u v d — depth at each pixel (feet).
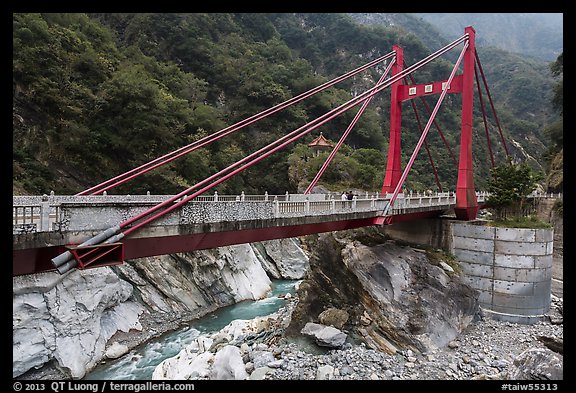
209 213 41.04
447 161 276.21
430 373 56.29
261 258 136.36
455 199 100.17
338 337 63.77
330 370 55.11
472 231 89.81
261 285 118.93
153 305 89.04
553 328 78.59
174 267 98.53
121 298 82.07
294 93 228.43
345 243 79.46
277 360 58.95
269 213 47.62
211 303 101.65
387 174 103.24
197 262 100.94
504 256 85.61
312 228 55.57
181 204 37.96
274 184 179.22
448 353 63.72
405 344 64.08
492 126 338.13
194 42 200.64
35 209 30.71
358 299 73.26
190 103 168.14
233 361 56.29
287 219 49.78
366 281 72.28
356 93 309.01
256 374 54.70
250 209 45.37
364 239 85.40
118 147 117.91
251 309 100.83
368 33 349.82
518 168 99.66
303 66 246.47
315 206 54.19
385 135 283.79
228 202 42.93
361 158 182.70
